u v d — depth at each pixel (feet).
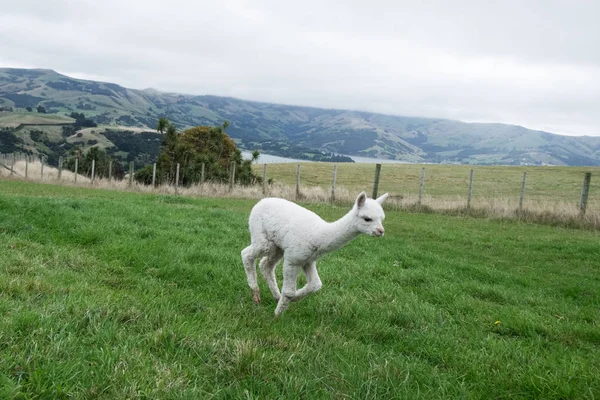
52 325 12.43
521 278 29.07
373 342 16.65
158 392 10.14
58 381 9.78
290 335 15.48
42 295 15.26
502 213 61.21
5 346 11.01
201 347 12.82
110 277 20.07
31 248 22.84
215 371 11.73
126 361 11.14
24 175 94.94
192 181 95.20
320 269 26.05
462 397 12.34
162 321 14.48
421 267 29.35
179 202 55.47
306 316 18.83
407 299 21.79
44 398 9.37
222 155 137.80
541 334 18.98
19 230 26.94
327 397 11.27
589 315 22.12
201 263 24.12
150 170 107.14
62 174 107.04
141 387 10.14
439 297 23.08
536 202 66.54
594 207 64.03
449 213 63.46
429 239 42.96
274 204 19.40
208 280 21.90
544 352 16.61
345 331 17.24
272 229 18.81
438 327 18.48
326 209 60.29
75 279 18.52
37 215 30.30
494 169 173.47
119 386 10.09
